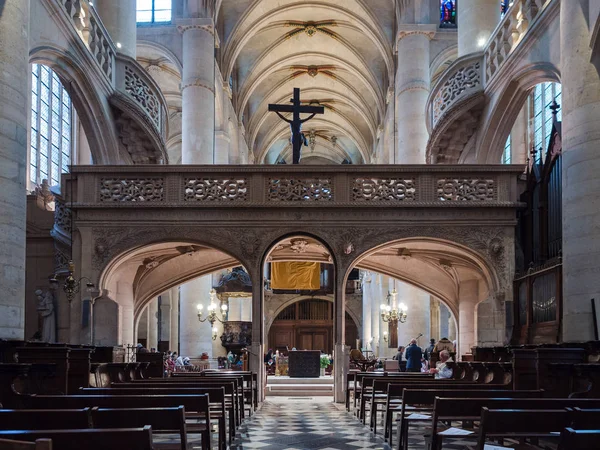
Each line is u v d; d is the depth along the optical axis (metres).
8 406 7.95
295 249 18.98
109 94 19.59
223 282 36.41
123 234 16.80
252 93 46.09
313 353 25.06
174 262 19.70
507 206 16.69
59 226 17.64
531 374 10.55
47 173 26.09
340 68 44.31
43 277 18.78
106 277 16.80
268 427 12.34
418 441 10.36
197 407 7.31
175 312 36.22
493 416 5.45
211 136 28.48
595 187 12.10
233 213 16.89
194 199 16.98
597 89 12.20
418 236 16.73
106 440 4.22
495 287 16.66
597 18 11.62
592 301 11.93
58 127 27.53
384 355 35.97
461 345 19.41
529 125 24.94
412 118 27.25
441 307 33.44
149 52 31.14
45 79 26.00
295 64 44.22
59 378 9.97
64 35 16.36
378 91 41.28
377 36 35.59
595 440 4.26
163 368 15.41
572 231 12.38
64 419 5.36
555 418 5.48
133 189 16.98
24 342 10.77
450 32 29.12
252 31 36.19
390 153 35.81
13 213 11.95
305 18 38.47
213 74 29.05
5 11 12.02
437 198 16.83
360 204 16.70
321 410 15.93
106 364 11.93
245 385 18.06
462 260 18.72
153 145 20.69
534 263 16.53
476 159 20.30
